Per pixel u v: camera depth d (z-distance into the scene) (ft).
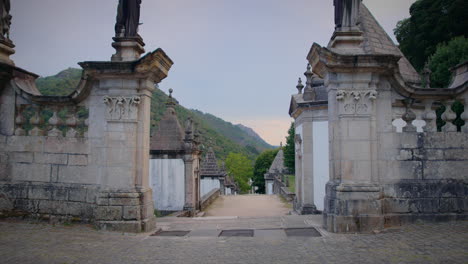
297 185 64.03
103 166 27.94
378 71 26.53
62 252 20.54
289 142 185.88
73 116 29.71
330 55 25.93
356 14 27.78
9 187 29.84
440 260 18.15
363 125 26.61
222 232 27.25
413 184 27.20
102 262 18.72
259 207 82.23
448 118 27.94
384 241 22.61
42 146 29.81
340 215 25.85
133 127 27.91
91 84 28.78
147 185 29.07
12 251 20.48
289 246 22.11
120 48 28.66
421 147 27.53
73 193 28.81
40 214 29.22
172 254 20.42
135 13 28.99
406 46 102.58
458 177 27.45
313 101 57.11
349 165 26.40
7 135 30.48
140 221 27.14
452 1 87.40
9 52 31.04
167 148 72.13
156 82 29.94
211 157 126.72
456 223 26.37
